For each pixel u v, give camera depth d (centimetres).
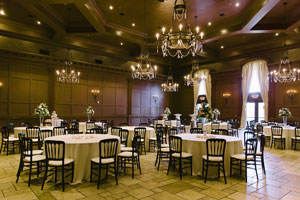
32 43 1053
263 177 461
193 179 442
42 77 1110
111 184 408
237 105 1352
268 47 1180
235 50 1312
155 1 752
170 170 504
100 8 808
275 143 811
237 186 405
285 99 1148
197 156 469
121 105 1438
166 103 1711
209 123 1012
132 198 347
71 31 953
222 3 761
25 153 434
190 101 1623
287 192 379
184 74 1664
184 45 592
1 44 960
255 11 743
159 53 1328
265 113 1202
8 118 997
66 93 1185
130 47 1329
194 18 880
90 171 422
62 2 681
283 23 884
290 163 582
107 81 1370
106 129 881
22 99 1044
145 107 1561
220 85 1452
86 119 1255
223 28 948
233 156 457
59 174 415
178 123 1155
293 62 1103
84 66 1244
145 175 466
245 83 1296
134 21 923
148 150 729
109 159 417
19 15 892
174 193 369
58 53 1139
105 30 928
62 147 412
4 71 996
